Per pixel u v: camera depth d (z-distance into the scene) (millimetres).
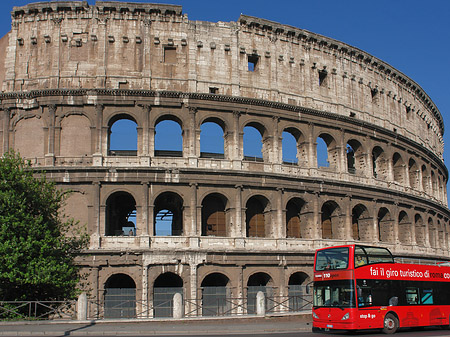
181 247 69375
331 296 46562
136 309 66438
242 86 77688
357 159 89375
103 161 70500
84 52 73438
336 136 84438
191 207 70812
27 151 71312
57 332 43594
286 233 79062
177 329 46906
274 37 81250
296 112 80188
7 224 54500
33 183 58906
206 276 72812
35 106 71688
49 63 73250
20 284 55156
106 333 44062
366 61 92750
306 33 83812
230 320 54688
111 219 76000
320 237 77875
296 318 58125
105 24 74188
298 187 77125
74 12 74250
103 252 66625
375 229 85438
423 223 98938
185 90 74625
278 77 80438
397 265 49312
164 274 74562
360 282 45875
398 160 98000
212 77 76375
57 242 57156
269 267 73188
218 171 71812
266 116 78312
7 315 54094
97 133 71000
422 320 49500
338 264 47000
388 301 47250
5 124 71688
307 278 76000
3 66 74938
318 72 85438
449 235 117438
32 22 74500
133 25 74938
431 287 51656
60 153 70812
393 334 45688
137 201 69688
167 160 71875
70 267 59031
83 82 72562
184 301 65000
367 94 91750
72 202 69000
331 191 80250
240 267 71000
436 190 113250
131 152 76938
